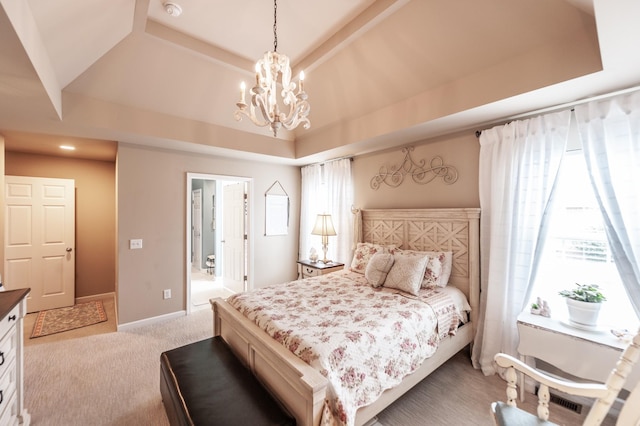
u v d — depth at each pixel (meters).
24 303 1.84
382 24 2.26
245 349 2.06
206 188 6.93
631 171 1.91
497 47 2.05
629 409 1.10
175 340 3.14
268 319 2.01
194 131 3.40
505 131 2.50
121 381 2.37
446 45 2.19
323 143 3.84
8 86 1.87
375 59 2.58
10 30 1.27
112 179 4.60
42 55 1.77
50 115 2.45
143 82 2.78
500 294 2.45
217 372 1.78
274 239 4.87
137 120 3.00
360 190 4.06
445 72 2.39
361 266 3.46
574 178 2.30
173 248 3.78
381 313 2.11
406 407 2.06
